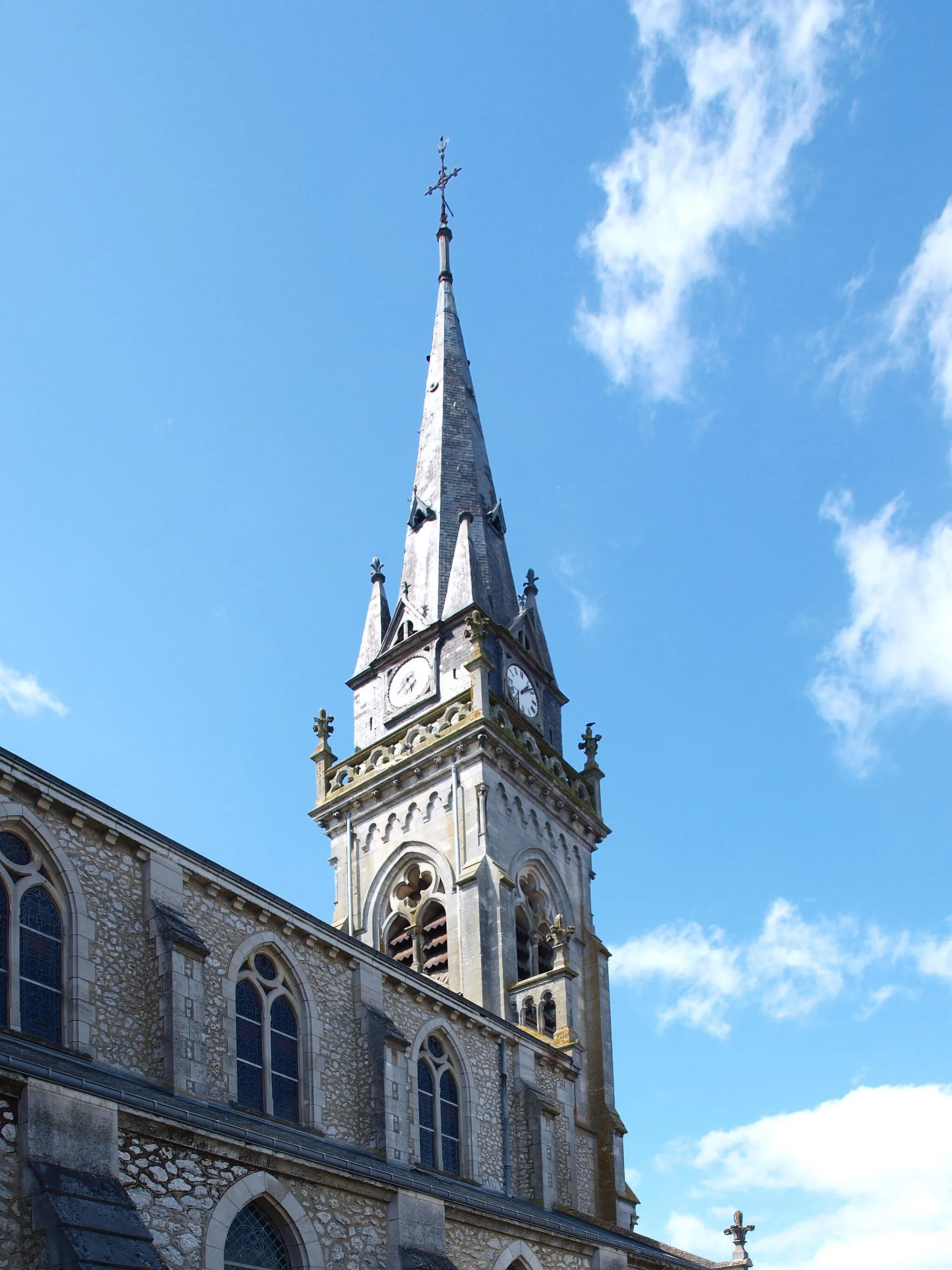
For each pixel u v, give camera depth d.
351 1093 26.69
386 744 48.31
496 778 45.25
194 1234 19.17
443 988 30.89
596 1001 45.28
